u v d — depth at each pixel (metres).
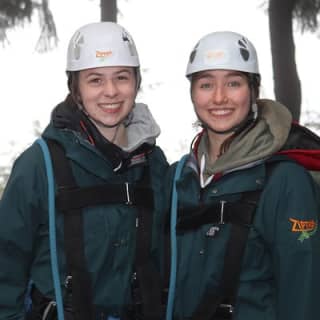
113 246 2.71
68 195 2.68
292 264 2.57
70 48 2.85
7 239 2.68
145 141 2.83
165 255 2.84
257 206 2.65
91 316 2.66
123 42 2.80
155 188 2.90
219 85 2.75
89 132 2.76
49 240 2.70
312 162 2.69
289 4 10.78
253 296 2.64
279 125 2.68
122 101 2.80
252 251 2.64
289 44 10.81
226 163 2.70
